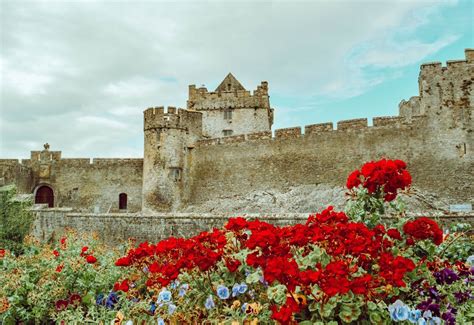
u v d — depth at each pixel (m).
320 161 22.83
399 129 20.56
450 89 19.44
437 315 4.00
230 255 5.12
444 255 6.16
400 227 5.05
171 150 27.19
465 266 5.13
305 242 4.35
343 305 3.76
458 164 18.78
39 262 7.62
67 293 6.45
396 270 3.74
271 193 24.14
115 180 33.12
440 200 18.80
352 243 4.04
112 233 13.79
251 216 11.07
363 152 21.47
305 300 3.76
